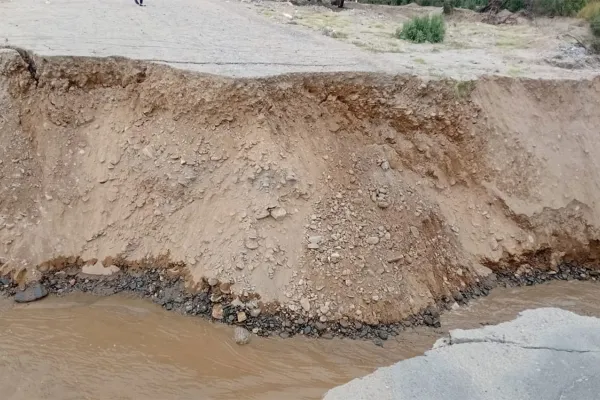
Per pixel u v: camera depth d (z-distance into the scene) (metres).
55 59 8.55
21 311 7.50
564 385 5.90
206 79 8.38
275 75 8.59
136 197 8.28
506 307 8.38
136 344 7.08
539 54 12.39
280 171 8.16
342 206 8.29
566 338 6.64
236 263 7.68
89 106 8.73
